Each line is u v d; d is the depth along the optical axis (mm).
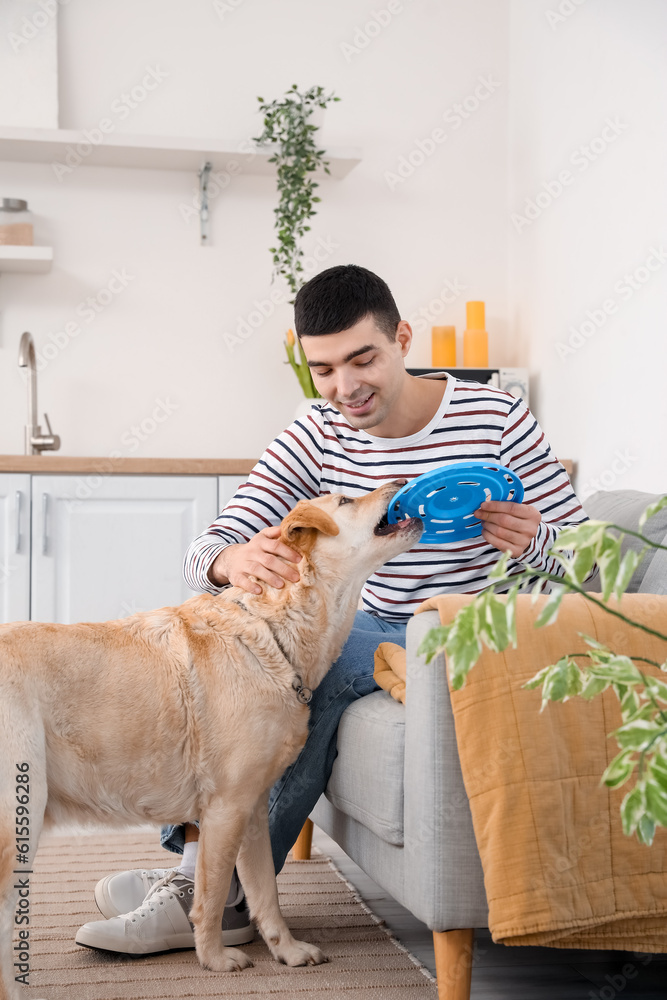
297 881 1873
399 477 1627
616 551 706
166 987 1290
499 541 1432
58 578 2611
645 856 1141
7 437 3074
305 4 3303
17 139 2904
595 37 2738
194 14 3223
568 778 1133
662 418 2373
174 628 1349
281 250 3133
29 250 2930
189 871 1503
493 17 3434
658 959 1492
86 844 2160
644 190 2461
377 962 1406
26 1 3066
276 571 1389
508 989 1354
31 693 1199
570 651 1163
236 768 1314
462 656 732
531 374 3238
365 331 1457
